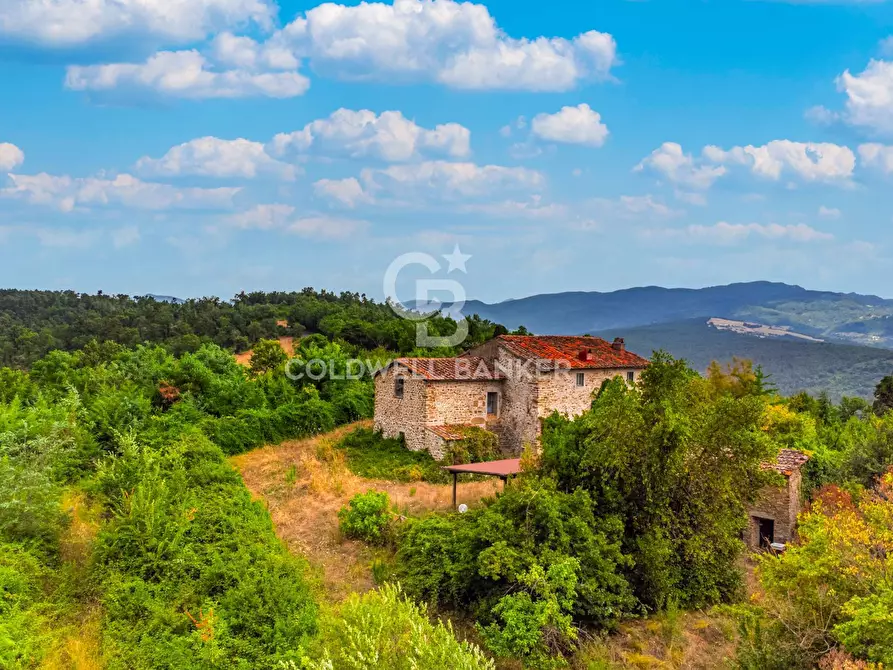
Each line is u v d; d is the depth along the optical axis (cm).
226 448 3856
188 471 2317
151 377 4894
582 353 3803
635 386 2114
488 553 1766
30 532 1758
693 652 1717
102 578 1662
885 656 1190
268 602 1557
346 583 1991
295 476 3244
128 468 2148
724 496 1977
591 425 2156
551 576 1702
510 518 1897
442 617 1853
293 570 1778
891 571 1397
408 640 1133
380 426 3984
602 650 1691
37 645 1371
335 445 3850
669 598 1869
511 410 3753
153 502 1848
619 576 1836
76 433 2806
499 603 1684
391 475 3256
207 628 1435
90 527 1967
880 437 2959
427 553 1955
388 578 1970
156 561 1695
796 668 1349
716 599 1986
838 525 1573
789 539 2373
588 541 1834
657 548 1895
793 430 3841
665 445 1962
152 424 3331
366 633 1112
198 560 1741
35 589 1583
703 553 1939
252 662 1400
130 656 1409
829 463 2983
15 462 1964
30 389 4475
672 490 2033
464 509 2472
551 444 2219
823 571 1431
